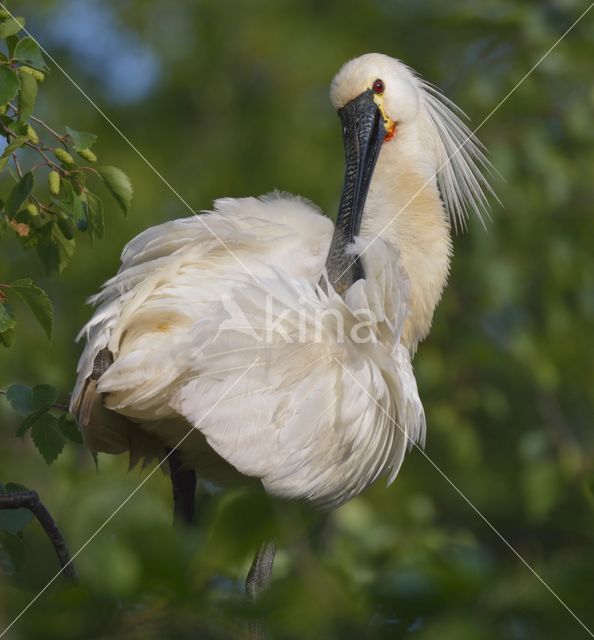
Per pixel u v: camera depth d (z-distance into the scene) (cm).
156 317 773
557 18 1708
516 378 1652
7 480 1246
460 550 479
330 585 448
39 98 1856
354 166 1077
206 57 1991
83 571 430
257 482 878
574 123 1677
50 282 1600
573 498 1463
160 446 866
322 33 1989
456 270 1673
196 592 425
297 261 877
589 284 1684
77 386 793
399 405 869
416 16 1931
